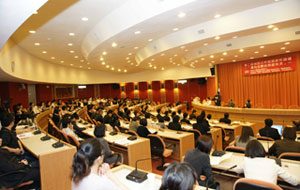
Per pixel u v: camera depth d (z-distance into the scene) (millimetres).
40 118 8680
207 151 2607
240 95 13266
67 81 15938
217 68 14594
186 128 6258
